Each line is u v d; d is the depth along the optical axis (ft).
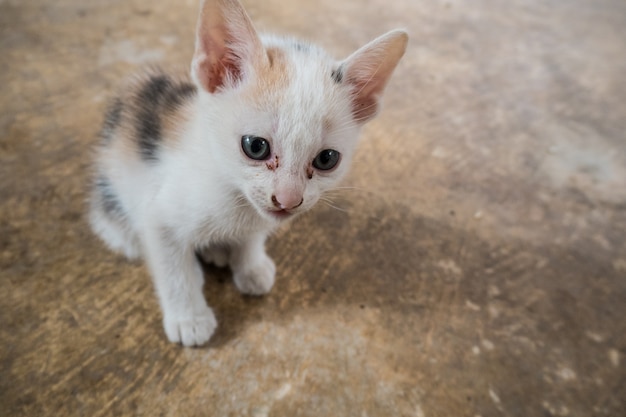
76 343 0.74
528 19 1.87
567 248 1.01
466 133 1.24
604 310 0.91
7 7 1.37
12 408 0.67
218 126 0.66
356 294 0.86
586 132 1.32
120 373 0.72
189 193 0.70
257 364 0.75
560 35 1.79
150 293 0.81
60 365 0.72
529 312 0.88
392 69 0.70
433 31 1.68
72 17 1.38
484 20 1.81
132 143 0.77
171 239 0.74
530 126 1.31
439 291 0.89
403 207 1.03
